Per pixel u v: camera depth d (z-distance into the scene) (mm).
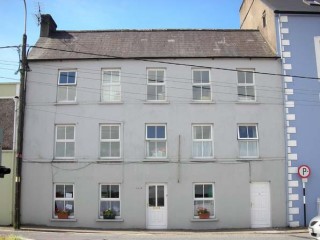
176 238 18703
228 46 25594
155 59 24266
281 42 24531
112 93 24328
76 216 23234
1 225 23422
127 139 23734
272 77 24250
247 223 23078
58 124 24047
